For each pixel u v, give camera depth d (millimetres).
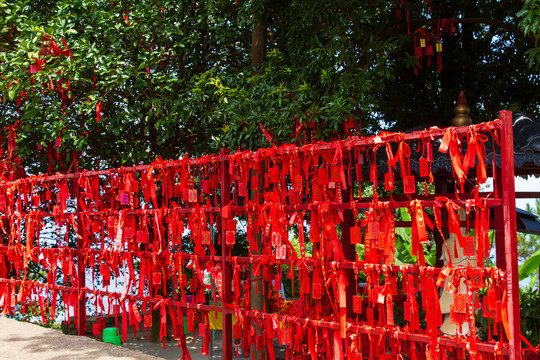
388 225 3115
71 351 4434
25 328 5363
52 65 5551
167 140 6914
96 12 5801
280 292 6227
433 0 6797
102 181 7078
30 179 5551
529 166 3766
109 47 6109
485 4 7074
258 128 5066
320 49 5078
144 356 4266
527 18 3988
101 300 4820
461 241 2793
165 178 4355
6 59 5547
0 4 5773
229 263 3953
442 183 4645
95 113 6227
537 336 5195
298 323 3553
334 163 3365
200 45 6629
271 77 5312
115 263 4652
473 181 4688
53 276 5348
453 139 2854
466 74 6910
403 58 6078
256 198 3896
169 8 6043
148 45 6055
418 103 7363
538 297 5688
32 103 5914
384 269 3113
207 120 6203
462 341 2826
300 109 4891
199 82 5688
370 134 7648
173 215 4219
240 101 5195
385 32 6273
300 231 3545
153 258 4316
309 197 5090
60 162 6578
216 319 5848
